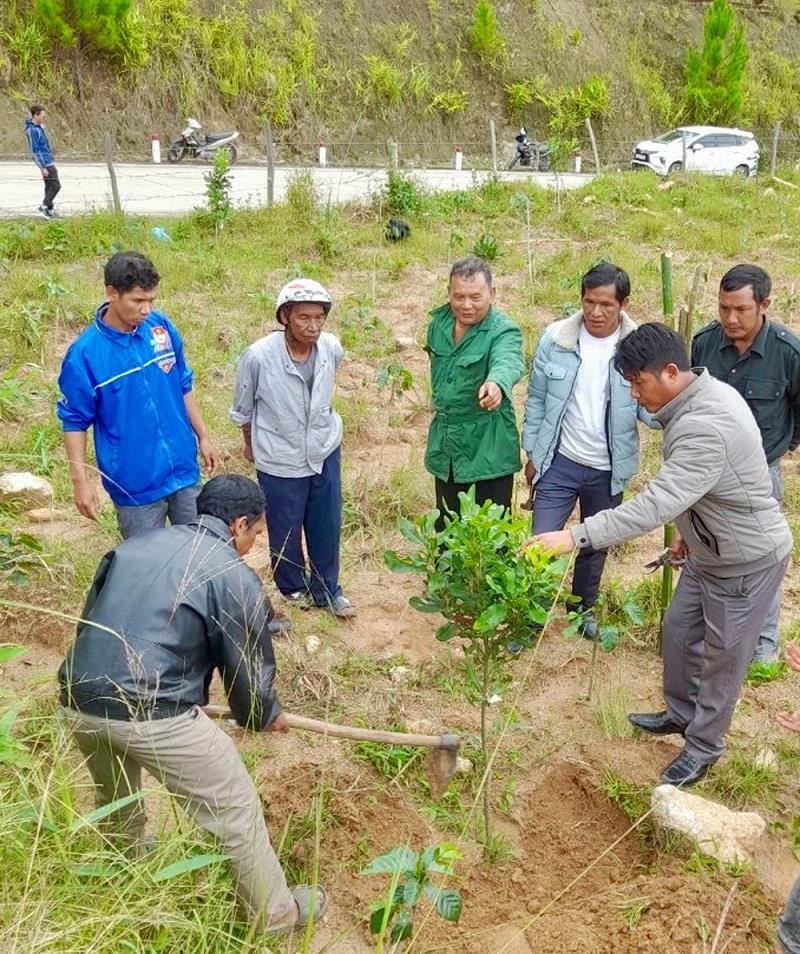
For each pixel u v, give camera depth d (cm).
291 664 418
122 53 2331
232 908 278
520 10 3203
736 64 3372
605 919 299
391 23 2900
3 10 2227
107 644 259
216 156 1314
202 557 269
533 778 367
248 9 2625
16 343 786
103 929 234
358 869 319
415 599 319
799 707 411
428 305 1011
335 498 454
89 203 1410
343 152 2670
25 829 260
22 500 538
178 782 264
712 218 1525
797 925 268
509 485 449
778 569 334
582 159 2973
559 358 423
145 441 389
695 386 318
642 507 315
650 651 452
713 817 327
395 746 365
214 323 886
